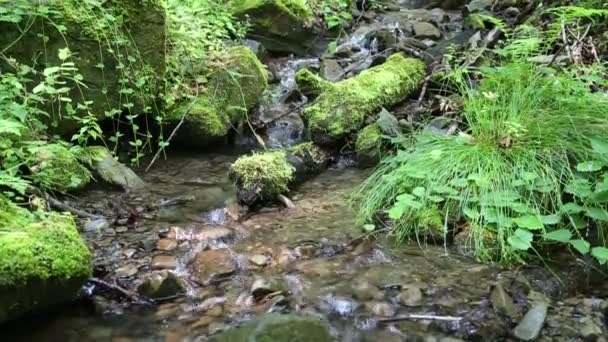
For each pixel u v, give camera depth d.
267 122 4.75
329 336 2.38
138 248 3.00
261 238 3.13
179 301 2.61
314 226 3.26
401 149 4.01
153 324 2.46
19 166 3.24
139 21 4.09
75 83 3.80
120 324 2.45
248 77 4.73
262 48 5.88
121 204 3.49
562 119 3.38
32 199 3.11
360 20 7.09
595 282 2.71
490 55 5.00
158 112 4.29
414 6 7.69
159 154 4.31
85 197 3.55
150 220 3.31
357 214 3.38
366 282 2.71
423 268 2.82
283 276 2.78
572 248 2.91
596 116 3.42
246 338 2.34
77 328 2.42
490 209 3.01
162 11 4.20
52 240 2.41
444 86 4.70
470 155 3.34
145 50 4.16
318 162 4.09
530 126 3.40
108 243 3.04
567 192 3.07
